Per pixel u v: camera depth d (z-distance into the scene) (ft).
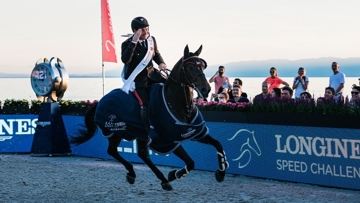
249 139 30.89
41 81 41.70
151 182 29.94
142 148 27.32
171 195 26.50
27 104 43.91
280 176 29.60
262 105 30.48
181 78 24.89
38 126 41.47
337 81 41.88
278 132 29.55
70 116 41.39
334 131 27.32
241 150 31.35
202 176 31.42
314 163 28.17
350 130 26.73
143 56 26.71
